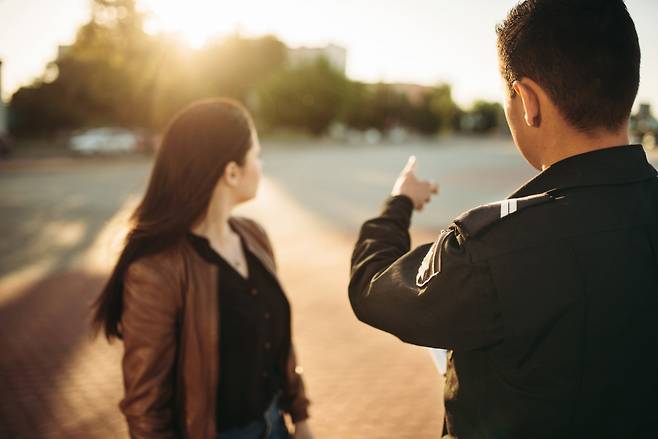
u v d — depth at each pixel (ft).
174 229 4.45
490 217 2.74
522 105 3.01
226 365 4.68
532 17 2.84
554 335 2.56
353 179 63.16
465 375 2.93
